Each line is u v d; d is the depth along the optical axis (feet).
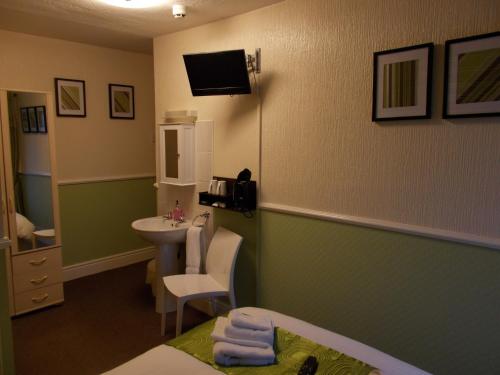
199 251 9.77
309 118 8.05
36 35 11.52
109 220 13.84
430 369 6.81
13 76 11.28
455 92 6.10
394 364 4.97
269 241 9.05
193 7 8.61
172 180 10.55
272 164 8.81
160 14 9.19
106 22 9.94
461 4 5.98
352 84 7.33
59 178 12.50
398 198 6.95
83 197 13.09
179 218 10.78
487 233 6.05
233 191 9.09
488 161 5.95
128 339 9.19
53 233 10.83
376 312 7.39
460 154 6.20
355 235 7.55
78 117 12.75
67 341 9.09
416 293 6.86
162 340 9.16
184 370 4.87
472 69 5.92
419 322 6.87
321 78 7.77
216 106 9.81
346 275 7.75
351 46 7.27
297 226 8.46
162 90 11.39
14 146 10.02
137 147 14.47
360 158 7.36
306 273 8.41
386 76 6.81
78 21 9.87
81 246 13.19
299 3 7.96
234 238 9.11
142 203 14.76
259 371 4.81
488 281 6.09
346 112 7.47
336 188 7.77
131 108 14.12
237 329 5.34
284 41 8.29
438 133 6.39
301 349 5.24
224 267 9.00
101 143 13.42
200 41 10.10
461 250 6.30
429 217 6.62
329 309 8.10
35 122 10.34
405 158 6.79
